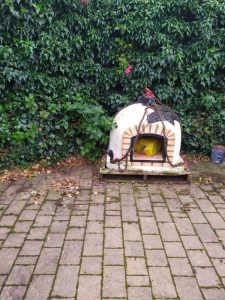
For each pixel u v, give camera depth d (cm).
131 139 441
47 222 337
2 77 443
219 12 494
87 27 495
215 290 245
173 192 418
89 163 513
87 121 483
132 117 447
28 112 480
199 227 333
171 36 508
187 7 495
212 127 553
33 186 427
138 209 369
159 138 457
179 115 546
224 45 516
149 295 238
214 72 532
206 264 275
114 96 530
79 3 481
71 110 495
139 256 283
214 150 531
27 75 469
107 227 329
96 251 289
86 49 506
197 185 441
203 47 505
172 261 277
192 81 532
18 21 446
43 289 242
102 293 239
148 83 524
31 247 293
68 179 452
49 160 500
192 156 561
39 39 464
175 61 507
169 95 529
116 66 528
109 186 432
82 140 515
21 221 338
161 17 500
